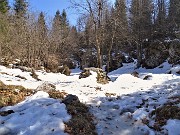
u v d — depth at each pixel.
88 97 14.38
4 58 36.00
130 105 12.69
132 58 57.19
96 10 26.78
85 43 60.94
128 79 20.20
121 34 47.62
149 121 10.73
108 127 10.38
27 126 9.52
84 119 10.34
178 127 9.55
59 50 60.12
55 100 12.14
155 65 43.81
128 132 10.03
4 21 39.78
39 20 50.50
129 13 51.28
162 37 49.97
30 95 13.33
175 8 51.09
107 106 12.95
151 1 56.91
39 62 41.47
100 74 21.48
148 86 18.12
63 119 9.95
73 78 28.64
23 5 61.19
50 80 24.92
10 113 10.86
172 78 20.47
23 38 40.59
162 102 12.30
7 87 14.12
